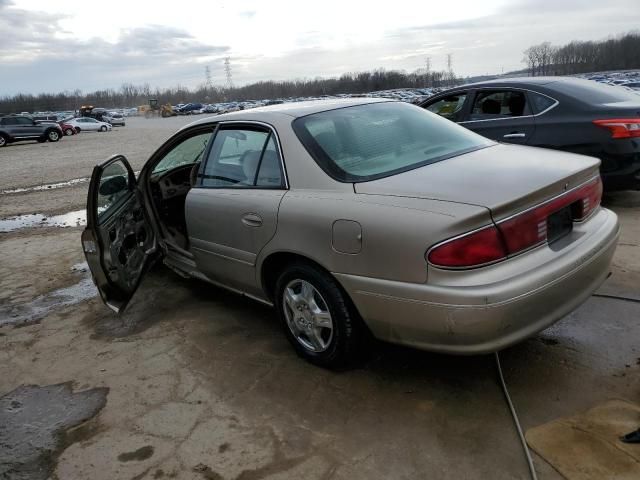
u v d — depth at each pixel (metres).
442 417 2.65
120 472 2.48
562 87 5.81
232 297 4.43
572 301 2.71
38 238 6.98
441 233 2.39
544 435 2.45
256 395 2.98
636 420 2.48
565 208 2.78
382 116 3.53
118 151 20.48
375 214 2.62
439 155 3.17
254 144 3.47
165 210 4.74
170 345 3.67
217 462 2.48
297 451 2.50
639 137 5.26
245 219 3.33
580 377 2.89
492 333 2.40
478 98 6.31
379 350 3.33
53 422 2.92
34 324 4.24
